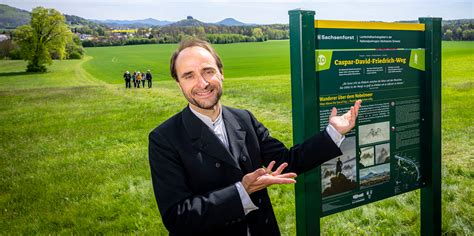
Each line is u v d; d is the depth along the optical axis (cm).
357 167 295
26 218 527
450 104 1295
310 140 231
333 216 447
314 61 255
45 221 511
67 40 5453
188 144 198
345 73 274
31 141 1072
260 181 182
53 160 851
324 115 269
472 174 579
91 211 529
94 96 2162
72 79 3684
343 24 266
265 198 219
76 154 892
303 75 252
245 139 216
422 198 352
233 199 180
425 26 314
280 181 183
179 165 196
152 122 1284
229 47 7481
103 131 1156
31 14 5047
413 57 310
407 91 312
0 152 952
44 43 4972
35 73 4184
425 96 323
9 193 643
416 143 325
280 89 2128
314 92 258
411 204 470
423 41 317
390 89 301
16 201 600
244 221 206
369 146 298
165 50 7025
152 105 1708
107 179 675
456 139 815
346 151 288
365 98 288
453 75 2138
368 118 294
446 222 402
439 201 349
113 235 451
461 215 421
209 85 195
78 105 1803
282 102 1598
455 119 1045
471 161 654
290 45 257
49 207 560
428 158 333
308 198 272
